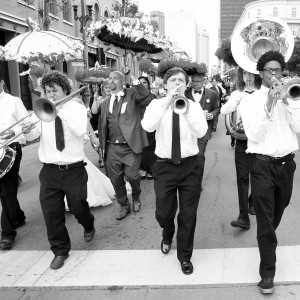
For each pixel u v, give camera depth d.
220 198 5.54
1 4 14.64
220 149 9.71
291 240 3.96
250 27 3.82
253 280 3.22
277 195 3.11
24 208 5.43
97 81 7.36
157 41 5.60
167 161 3.26
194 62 5.50
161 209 3.38
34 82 5.50
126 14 20.59
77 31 22.95
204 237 4.15
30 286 3.29
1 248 4.03
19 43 5.39
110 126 4.72
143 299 3.04
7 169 3.77
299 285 3.12
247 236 4.14
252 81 4.02
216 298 3.00
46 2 13.51
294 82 2.56
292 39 3.80
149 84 6.46
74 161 3.55
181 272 3.39
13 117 4.11
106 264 3.61
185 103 2.94
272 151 2.94
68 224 4.71
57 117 3.45
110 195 5.55
